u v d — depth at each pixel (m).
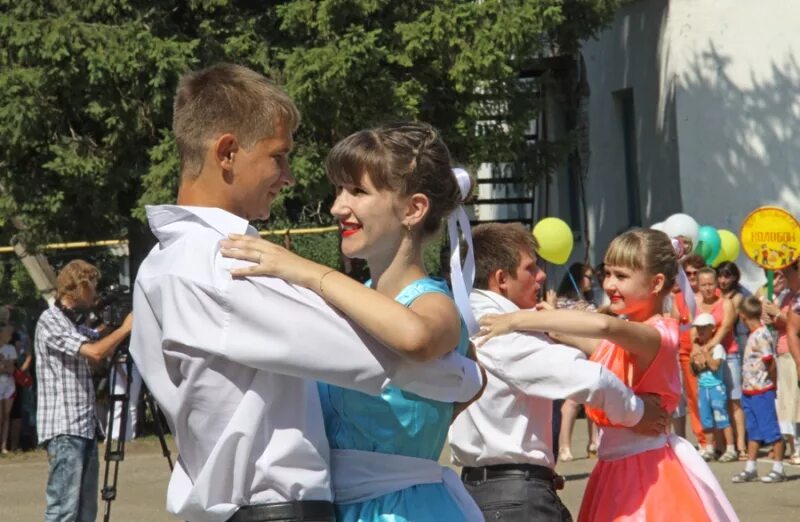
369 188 3.52
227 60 18.83
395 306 3.20
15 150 18.84
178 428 3.36
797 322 12.11
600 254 24.78
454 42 18.64
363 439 3.47
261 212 3.50
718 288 14.67
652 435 5.28
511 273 5.44
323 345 3.21
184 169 3.48
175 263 3.31
